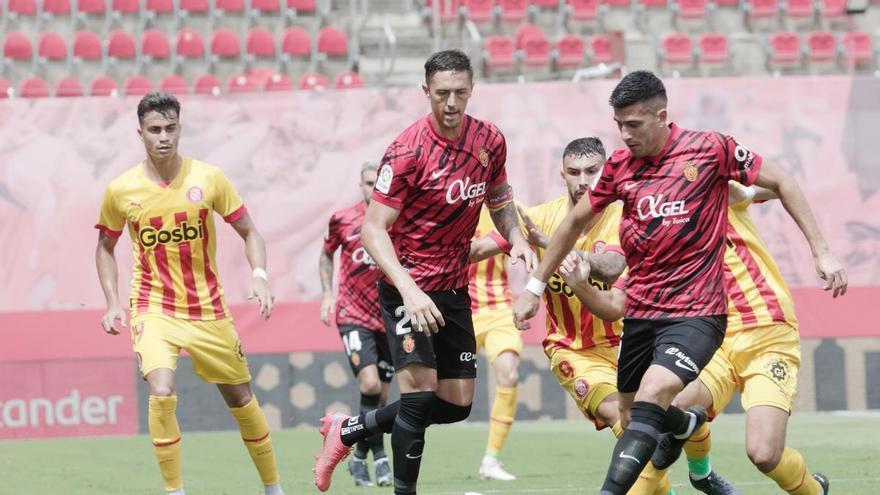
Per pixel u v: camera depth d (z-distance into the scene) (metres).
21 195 45.19
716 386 21.48
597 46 62.19
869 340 47.84
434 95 19.03
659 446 20.00
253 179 46.12
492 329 32.28
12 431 45.12
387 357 32.41
